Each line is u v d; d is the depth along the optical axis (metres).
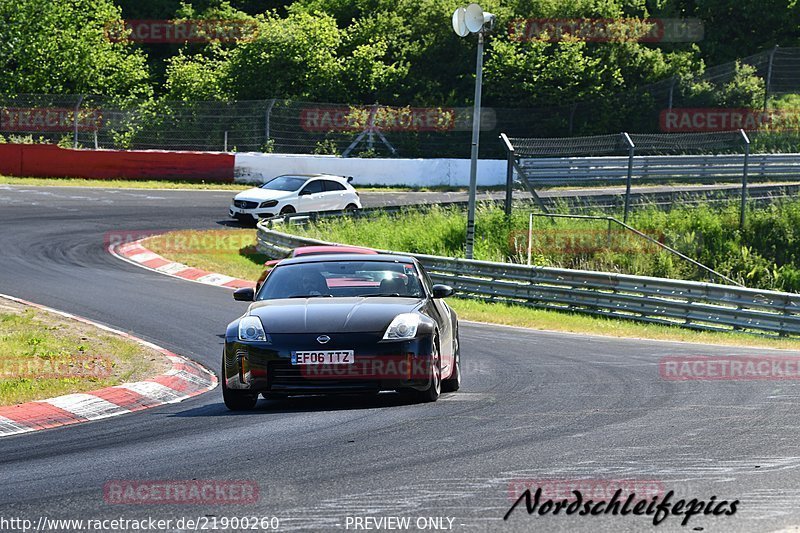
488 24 80.81
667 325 72.00
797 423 29.36
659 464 23.95
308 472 23.78
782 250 107.88
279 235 87.00
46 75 167.25
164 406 36.81
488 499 20.83
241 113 163.12
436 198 133.12
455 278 81.94
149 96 172.12
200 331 54.97
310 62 181.50
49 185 127.69
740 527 18.70
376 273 37.50
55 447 28.66
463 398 35.62
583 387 38.12
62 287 69.50
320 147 163.25
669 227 106.69
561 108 180.62
